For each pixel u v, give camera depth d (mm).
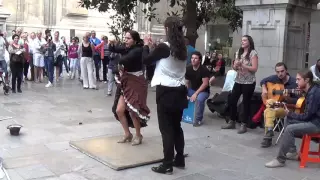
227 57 18688
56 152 5547
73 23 19578
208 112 9055
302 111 5734
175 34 4645
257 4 8406
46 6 18781
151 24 21375
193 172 4988
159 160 5273
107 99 10328
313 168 5336
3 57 11078
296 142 6672
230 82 8297
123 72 5777
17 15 18094
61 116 7965
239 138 6785
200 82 7727
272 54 8359
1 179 4418
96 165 5082
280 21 8195
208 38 19391
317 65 8109
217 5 13438
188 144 6277
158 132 6906
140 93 5816
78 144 5855
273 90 6645
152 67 9008
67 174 4723
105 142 6043
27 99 9867
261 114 7395
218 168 5180
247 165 5355
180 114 4895
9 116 7766
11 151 5504
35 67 13383
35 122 7336
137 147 5844
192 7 10195
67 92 11359
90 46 12133
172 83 4711
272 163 5320
